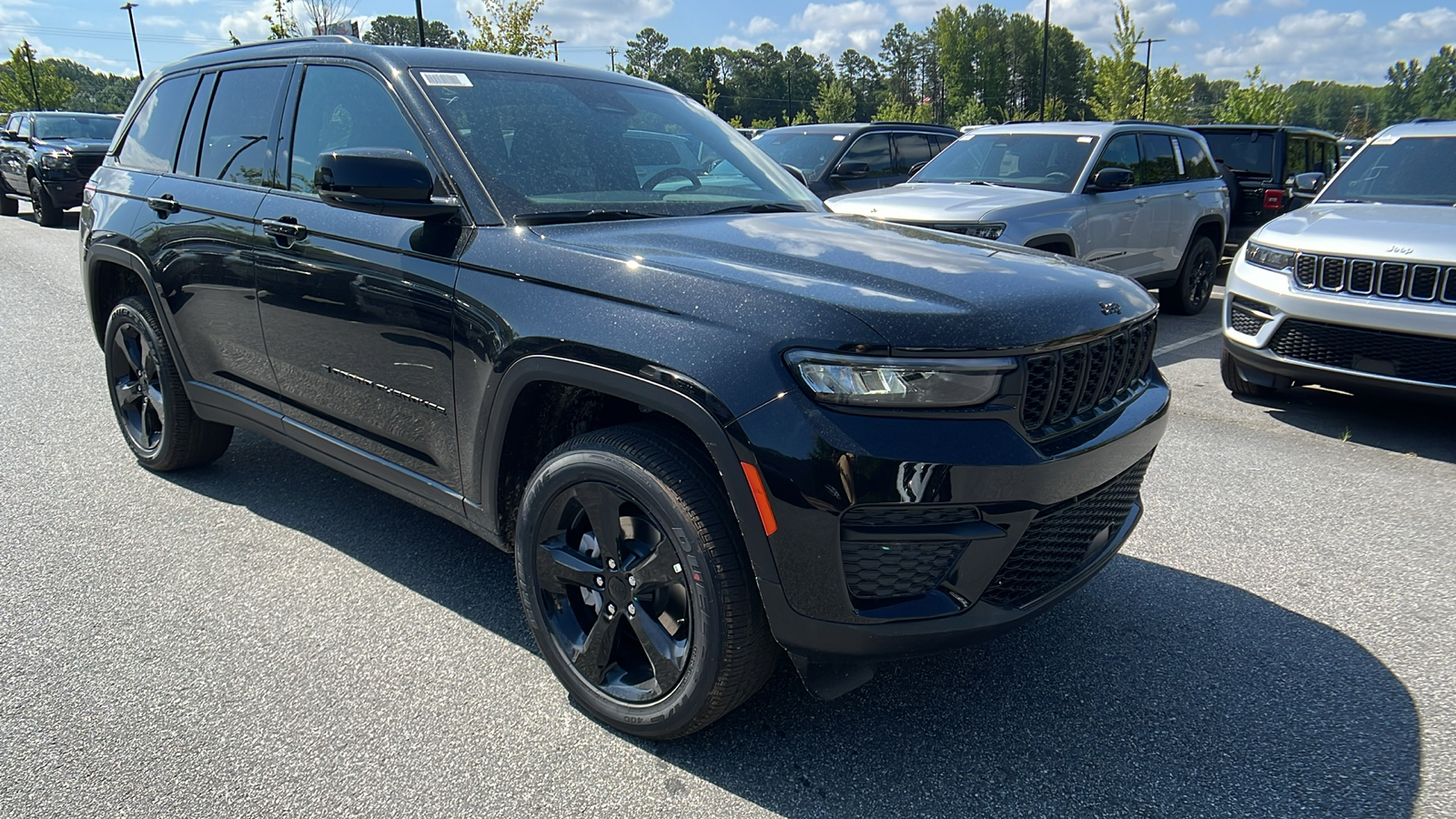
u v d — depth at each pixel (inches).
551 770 93.4
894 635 84.8
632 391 89.1
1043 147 314.5
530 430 106.0
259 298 134.1
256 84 145.3
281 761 93.6
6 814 84.7
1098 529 101.2
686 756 96.1
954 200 275.7
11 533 146.3
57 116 665.6
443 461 113.3
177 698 103.7
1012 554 88.4
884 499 80.9
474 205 109.0
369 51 127.2
